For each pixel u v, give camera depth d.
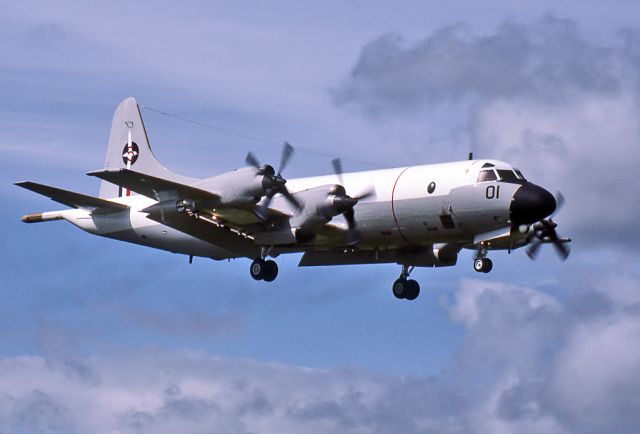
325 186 129.38
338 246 137.12
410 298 144.75
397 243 133.38
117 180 123.88
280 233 131.50
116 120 159.12
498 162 126.50
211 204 127.00
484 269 130.12
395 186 130.00
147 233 147.00
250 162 127.31
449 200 125.88
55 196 137.75
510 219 123.12
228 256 143.50
